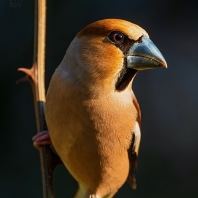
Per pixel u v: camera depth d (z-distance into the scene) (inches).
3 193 458.9
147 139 504.1
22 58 486.6
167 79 518.6
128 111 304.7
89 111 294.7
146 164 493.0
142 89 514.9
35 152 470.6
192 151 502.3
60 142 299.0
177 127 508.4
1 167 467.8
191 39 526.3
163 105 512.1
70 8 505.4
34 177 463.8
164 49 526.6
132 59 292.5
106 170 309.3
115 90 298.0
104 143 301.1
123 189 472.7
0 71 484.7
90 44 292.8
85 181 314.5
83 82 293.3
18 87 482.6
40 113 299.6
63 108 294.0
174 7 531.2
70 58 299.0
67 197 450.9
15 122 477.7
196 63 522.0
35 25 294.0
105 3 515.5
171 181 490.0
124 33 290.8
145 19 527.8
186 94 514.6
